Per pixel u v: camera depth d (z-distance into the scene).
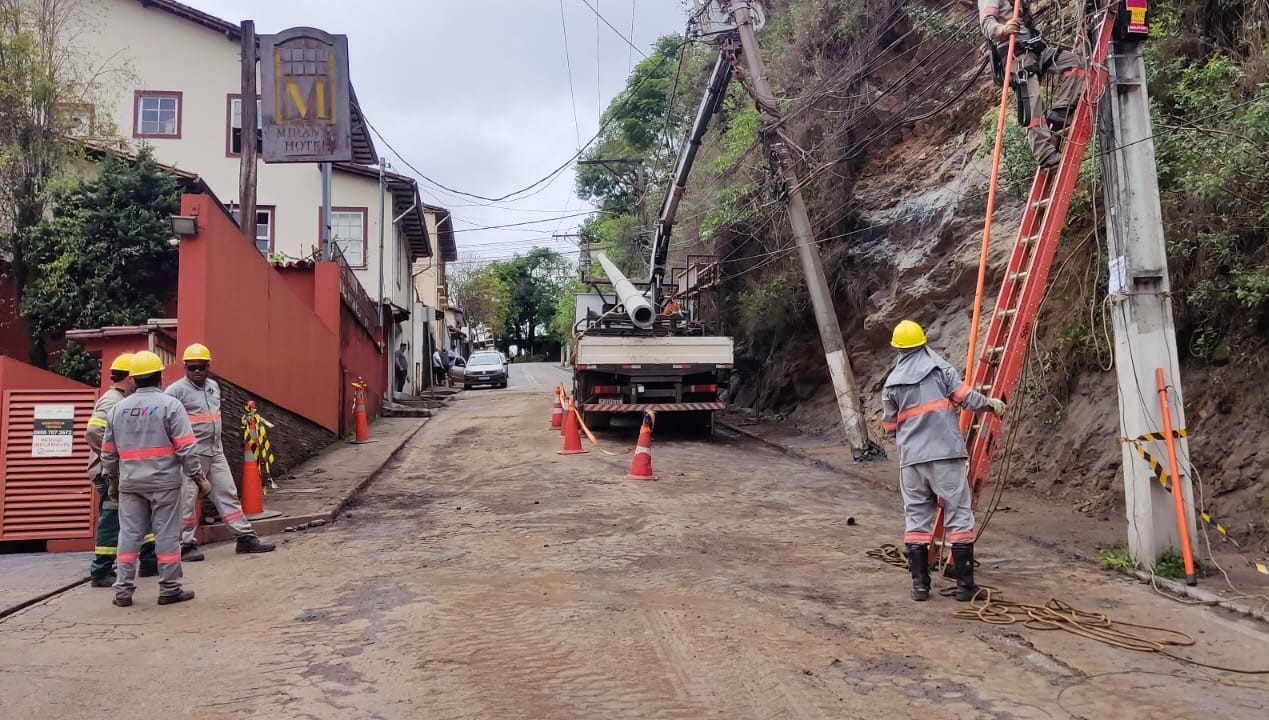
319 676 4.85
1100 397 9.55
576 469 13.09
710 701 4.47
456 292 74.19
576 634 5.56
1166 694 4.50
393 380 27.86
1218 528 6.60
